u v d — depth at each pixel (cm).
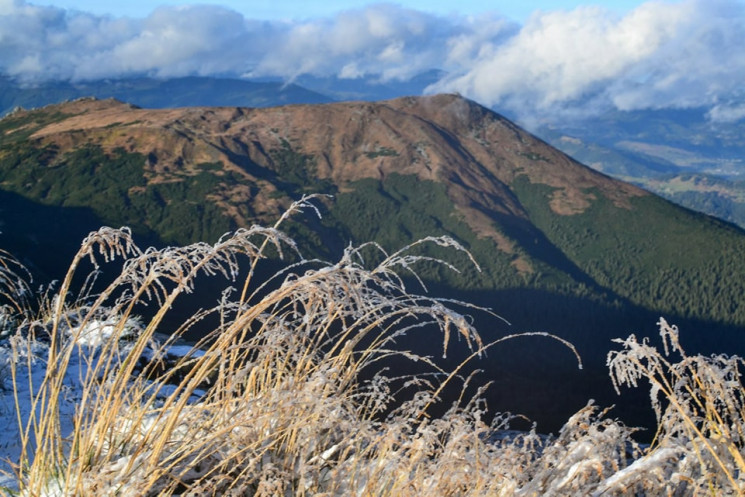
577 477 200
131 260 206
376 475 216
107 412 223
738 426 194
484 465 216
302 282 203
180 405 216
